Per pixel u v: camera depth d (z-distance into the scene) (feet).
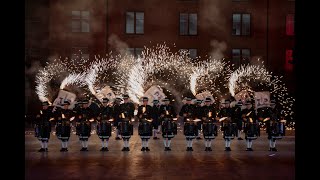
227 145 67.46
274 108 69.41
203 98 85.71
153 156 59.98
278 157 58.85
